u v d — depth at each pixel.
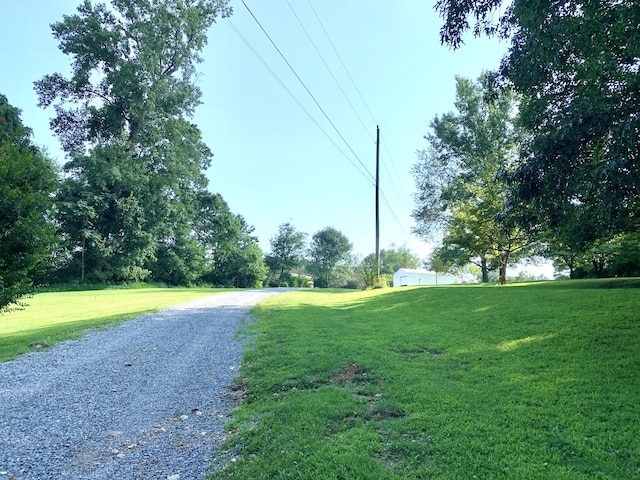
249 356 6.59
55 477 3.01
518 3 4.96
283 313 11.38
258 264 50.06
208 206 45.75
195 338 8.34
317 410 4.02
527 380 4.65
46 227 9.05
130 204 33.91
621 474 2.63
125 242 35.66
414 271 52.59
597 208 4.93
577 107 4.73
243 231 54.28
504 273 20.08
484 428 3.40
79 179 33.94
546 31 4.92
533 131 6.43
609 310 7.54
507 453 2.96
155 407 4.55
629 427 3.30
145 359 6.73
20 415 4.32
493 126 27.67
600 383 4.37
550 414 3.64
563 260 20.97
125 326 9.78
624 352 5.35
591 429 3.29
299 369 5.59
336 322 9.73
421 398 4.22
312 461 2.99
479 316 8.87
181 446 3.52
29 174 9.26
